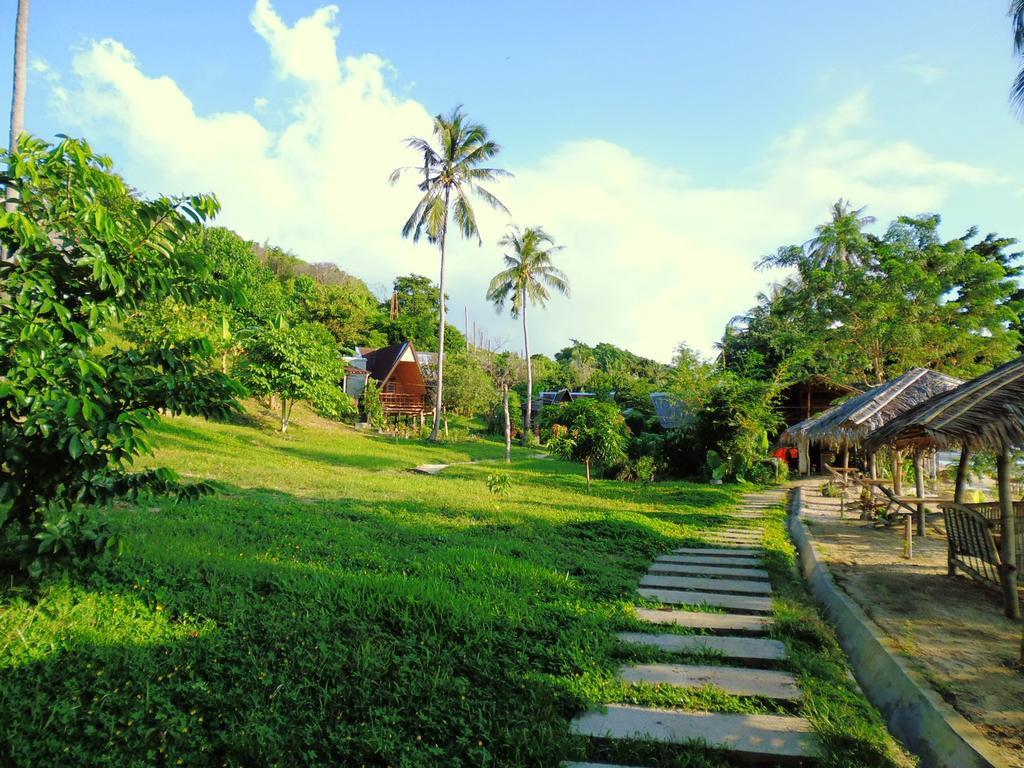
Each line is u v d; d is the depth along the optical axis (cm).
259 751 333
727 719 403
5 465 439
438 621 518
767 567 857
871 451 866
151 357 491
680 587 741
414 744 352
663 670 478
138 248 477
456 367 4072
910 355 2686
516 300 3684
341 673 415
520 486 1738
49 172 454
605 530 1028
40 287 436
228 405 511
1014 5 1042
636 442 2366
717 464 2128
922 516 1051
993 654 498
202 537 734
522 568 707
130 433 445
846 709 421
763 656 509
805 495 1727
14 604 475
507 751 355
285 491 1266
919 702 417
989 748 347
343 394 2698
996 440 572
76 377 429
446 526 991
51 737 335
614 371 5297
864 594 673
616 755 362
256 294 3506
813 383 2494
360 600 542
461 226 3167
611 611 606
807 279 2936
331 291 4997
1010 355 2659
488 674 434
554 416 1869
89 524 500
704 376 2286
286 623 482
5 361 419
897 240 2789
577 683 438
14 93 974
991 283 2612
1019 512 687
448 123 3080
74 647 423
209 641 444
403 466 2191
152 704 368
